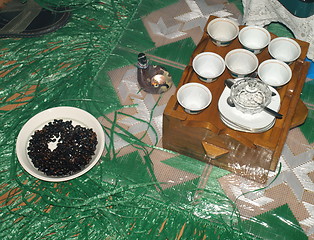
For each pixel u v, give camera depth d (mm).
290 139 1624
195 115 1397
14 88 1797
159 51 1872
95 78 1798
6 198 1557
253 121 1322
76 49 1906
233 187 1536
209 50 1536
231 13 1979
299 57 1481
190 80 1478
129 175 1578
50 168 1491
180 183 1553
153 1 2016
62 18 1957
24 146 1541
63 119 1630
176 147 1572
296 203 1495
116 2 2020
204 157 1553
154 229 1471
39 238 1472
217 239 1440
